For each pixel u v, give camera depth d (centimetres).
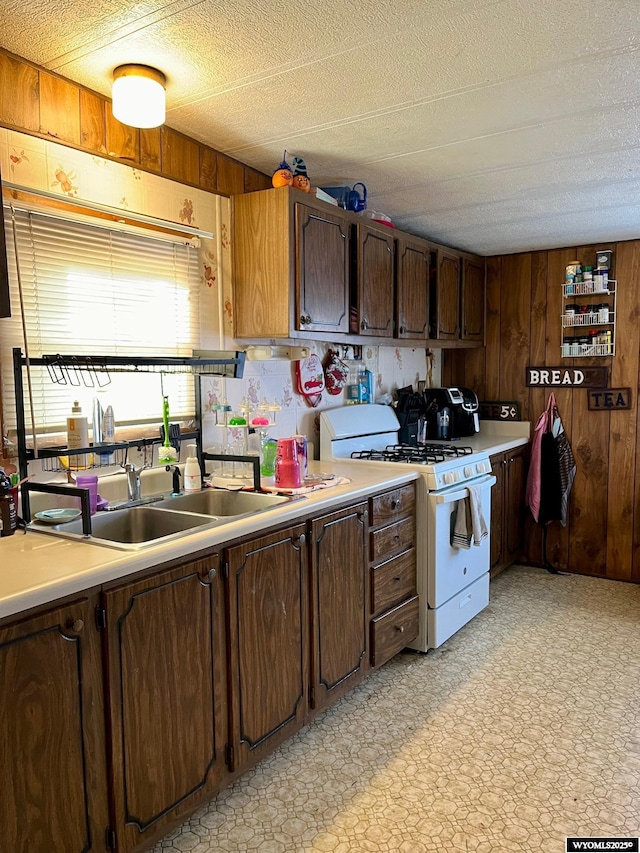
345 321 282
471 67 185
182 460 257
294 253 250
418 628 294
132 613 156
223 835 180
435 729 232
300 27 165
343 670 241
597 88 197
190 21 162
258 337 260
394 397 406
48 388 201
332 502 230
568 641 307
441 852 172
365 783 202
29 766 134
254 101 209
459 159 258
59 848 141
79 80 198
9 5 155
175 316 243
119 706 154
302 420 322
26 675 133
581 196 303
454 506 305
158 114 192
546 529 418
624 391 392
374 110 214
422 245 351
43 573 142
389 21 162
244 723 194
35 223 192
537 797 194
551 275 416
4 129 181
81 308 208
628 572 397
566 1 153
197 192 247
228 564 185
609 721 237
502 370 439
